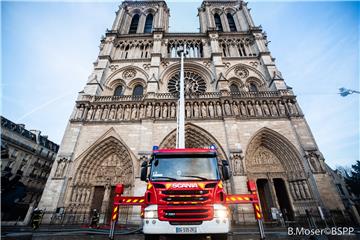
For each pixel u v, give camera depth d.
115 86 36.81
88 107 30.70
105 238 14.27
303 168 25.03
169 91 36.19
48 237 14.45
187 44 42.78
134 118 29.73
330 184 23.03
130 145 27.19
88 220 23.67
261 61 38.06
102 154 27.91
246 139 27.23
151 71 35.69
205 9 49.44
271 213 23.73
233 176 23.70
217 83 33.47
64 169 24.78
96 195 25.97
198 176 9.73
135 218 22.14
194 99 30.77
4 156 12.74
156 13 49.41
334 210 21.48
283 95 30.66
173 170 10.09
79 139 27.69
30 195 45.06
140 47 42.03
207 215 8.45
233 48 41.56
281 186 27.20
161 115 29.52
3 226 21.66
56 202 22.53
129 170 26.31
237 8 50.66
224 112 29.20
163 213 8.49
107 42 41.69
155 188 9.22
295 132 27.34
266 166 26.89
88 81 34.62
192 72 38.59
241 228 18.78
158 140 27.03
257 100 30.72
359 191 40.09
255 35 41.75
